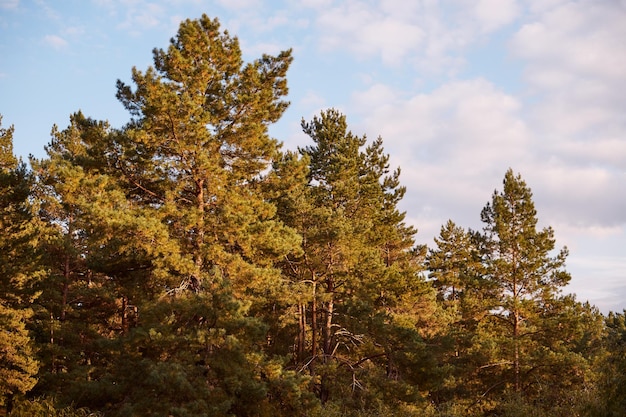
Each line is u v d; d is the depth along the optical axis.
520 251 37.72
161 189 25.47
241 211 25.03
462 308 38.31
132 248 24.41
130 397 20.52
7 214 27.69
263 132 26.94
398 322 30.38
